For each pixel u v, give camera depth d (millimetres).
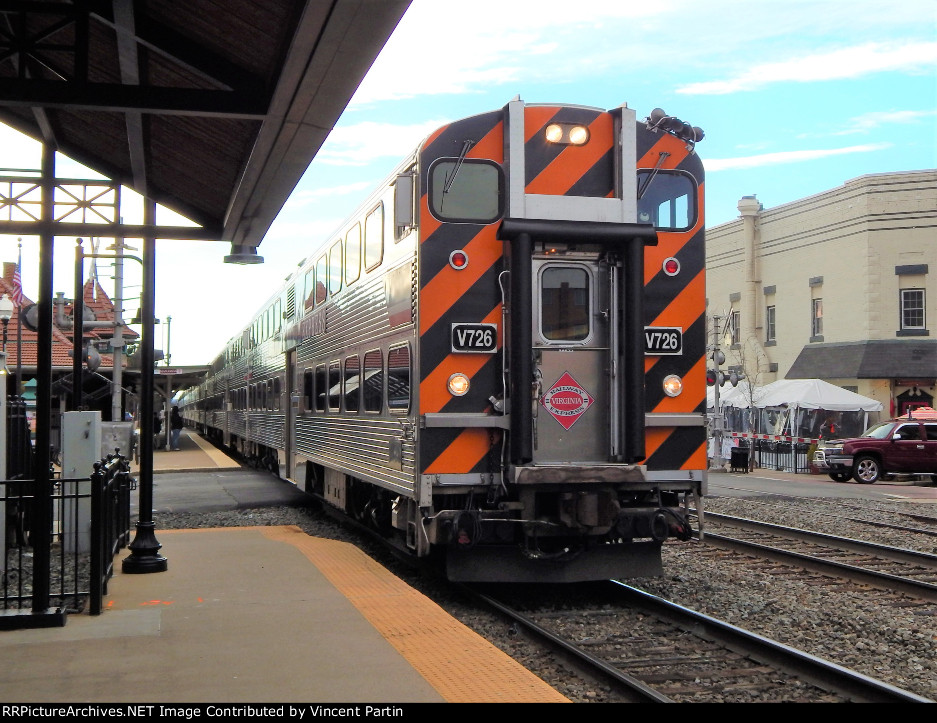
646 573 8883
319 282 14398
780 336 34969
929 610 8750
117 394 19453
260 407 22469
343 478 12945
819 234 32875
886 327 30422
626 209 8445
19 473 11430
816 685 6230
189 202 10195
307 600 7750
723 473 28422
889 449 24375
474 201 8336
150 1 6438
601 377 8477
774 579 10148
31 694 5191
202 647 6207
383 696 5137
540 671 6637
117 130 8688
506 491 8211
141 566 9078
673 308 8672
